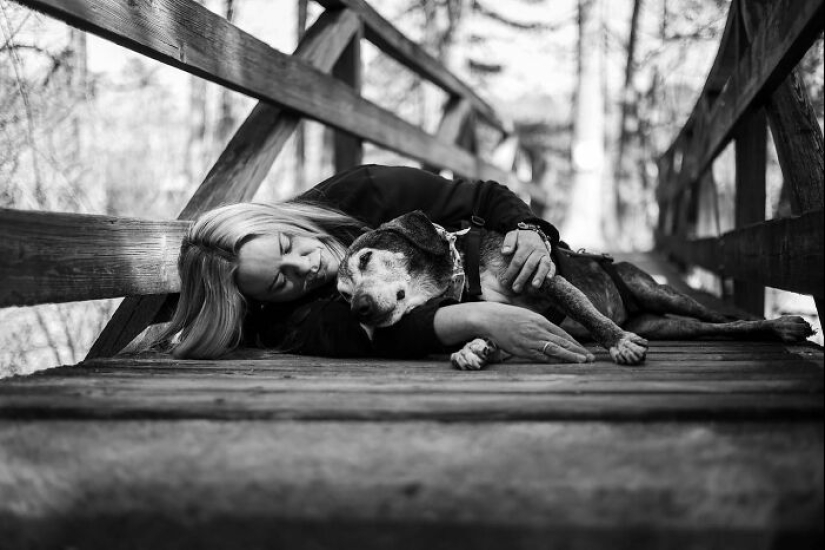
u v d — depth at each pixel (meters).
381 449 1.59
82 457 1.61
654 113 13.46
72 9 2.52
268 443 1.64
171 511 1.47
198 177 6.98
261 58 3.90
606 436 1.63
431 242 2.77
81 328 4.09
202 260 2.94
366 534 1.42
